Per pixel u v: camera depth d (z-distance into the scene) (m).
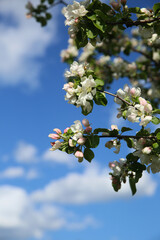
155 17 0.87
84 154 0.80
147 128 0.86
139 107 0.82
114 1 0.86
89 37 0.83
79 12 0.81
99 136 0.81
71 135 0.82
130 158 0.85
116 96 0.83
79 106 0.80
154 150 0.81
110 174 0.88
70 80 0.86
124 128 0.81
